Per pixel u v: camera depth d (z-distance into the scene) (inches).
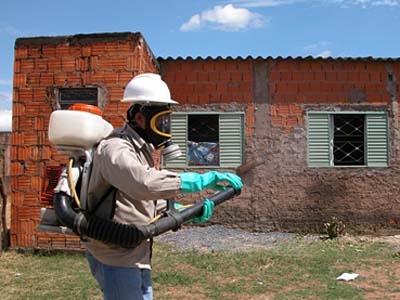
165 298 222.8
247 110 429.7
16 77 329.4
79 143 102.0
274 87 430.3
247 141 428.5
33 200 323.0
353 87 430.3
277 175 426.9
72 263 294.2
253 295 229.0
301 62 429.7
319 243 363.9
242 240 380.2
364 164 430.0
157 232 99.2
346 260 302.7
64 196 99.7
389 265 291.1
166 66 432.1
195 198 422.6
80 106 105.1
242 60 426.9
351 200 426.0
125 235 94.8
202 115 432.1
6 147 581.3
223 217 427.2
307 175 426.6
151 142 104.3
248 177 426.9
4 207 324.5
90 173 100.0
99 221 95.7
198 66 431.8
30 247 320.5
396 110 430.6
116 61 324.8
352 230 424.2
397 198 427.2
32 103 327.9
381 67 431.8
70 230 99.6
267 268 280.4
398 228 425.4
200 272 271.9
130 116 104.7
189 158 430.3
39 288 238.4
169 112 106.0
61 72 327.6
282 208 425.1
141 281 102.3
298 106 429.1
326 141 428.8
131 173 91.0
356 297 225.5
